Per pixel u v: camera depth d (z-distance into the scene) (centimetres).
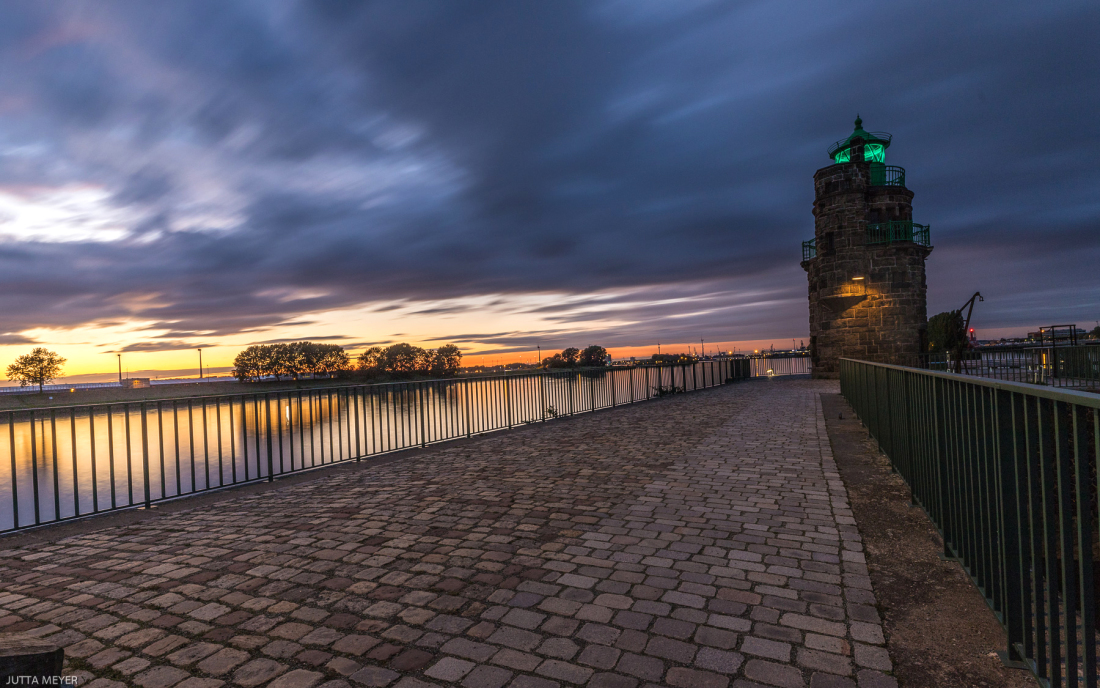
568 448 878
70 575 392
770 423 1106
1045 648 228
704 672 249
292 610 324
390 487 647
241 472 1493
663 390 1953
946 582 339
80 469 1775
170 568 401
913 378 502
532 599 331
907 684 237
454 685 244
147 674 257
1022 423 236
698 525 469
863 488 579
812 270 3212
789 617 300
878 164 3103
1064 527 185
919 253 2912
